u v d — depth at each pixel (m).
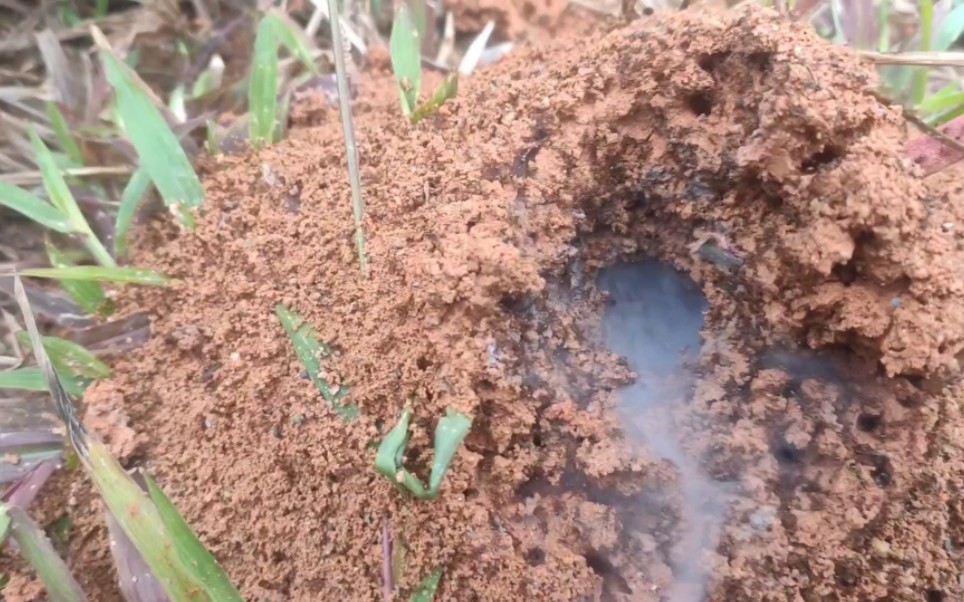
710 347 0.18
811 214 0.16
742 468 0.17
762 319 0.18
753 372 0.18
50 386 0.19
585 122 0.19
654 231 0.19
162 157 0.24
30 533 0.19
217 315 0.21
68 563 0.20
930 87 0.29
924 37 0.26
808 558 0.16
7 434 0.22
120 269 0.22
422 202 0.19
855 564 0.16
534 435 0.17
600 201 0.19
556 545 0.17
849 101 0.16
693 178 0.18
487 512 0.17
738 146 0.18
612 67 0.19
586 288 0.19
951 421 0.17
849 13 0.28
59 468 0.22
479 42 0.31
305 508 0.19
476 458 0.17
